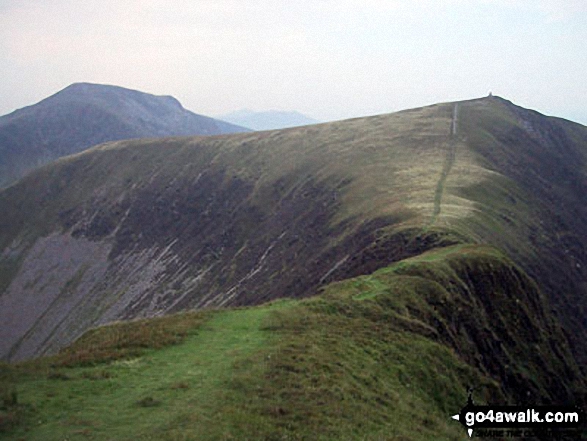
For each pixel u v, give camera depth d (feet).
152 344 77.41
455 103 524.93
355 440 53.16
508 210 269.85
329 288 113.80
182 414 52.34
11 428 49.80
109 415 52.65
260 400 57.88
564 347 149.07
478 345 113.80
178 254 435.12
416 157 359.66
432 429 64.75
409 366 82.17
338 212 304.30
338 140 452.35
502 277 142.61
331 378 67.15
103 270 472.85
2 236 573.33
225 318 93.91
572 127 561.84
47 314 446.19
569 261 272.92
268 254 340.59
